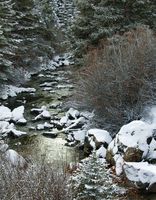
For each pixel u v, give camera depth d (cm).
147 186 788
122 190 773
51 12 3072
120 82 1102
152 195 783
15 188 514
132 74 1111
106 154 945
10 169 574
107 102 1113
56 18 3628
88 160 636
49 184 519
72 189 598
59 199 513
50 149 1070
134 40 1259
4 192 508
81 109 1252
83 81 1214
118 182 820
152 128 1011
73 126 1209
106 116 1116
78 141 1107
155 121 1045
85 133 1132
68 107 1398
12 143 1127
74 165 757
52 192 512
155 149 921
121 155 897
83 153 1027
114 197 660
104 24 1595
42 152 1043
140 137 909
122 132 929
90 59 1389
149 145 919
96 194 609
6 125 1248
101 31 1548
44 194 508
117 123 1098
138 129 921
